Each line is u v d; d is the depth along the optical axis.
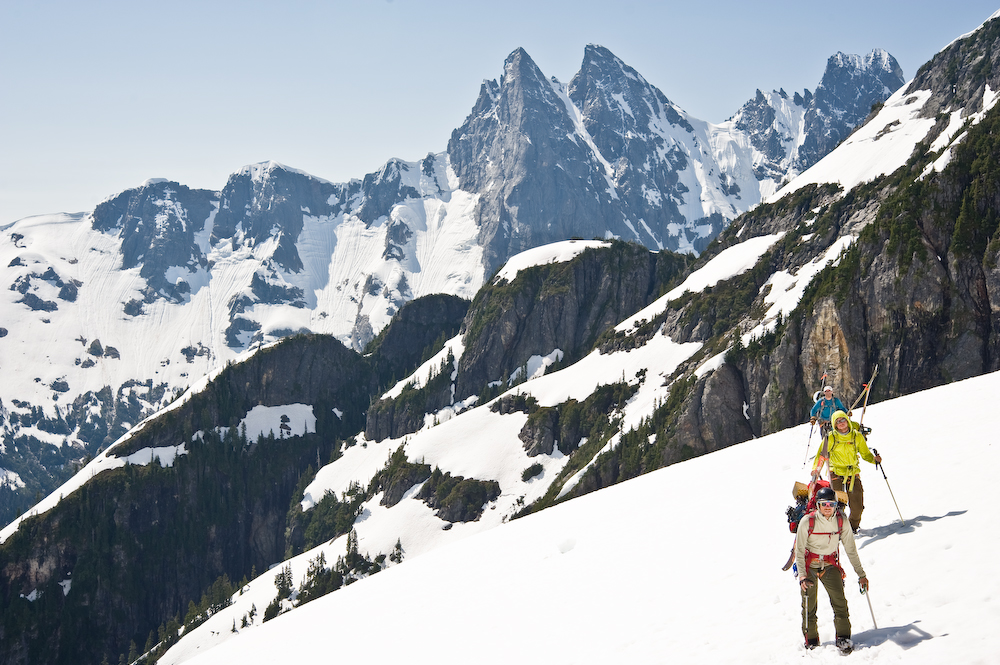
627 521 31.02
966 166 127.31
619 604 20.66
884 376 125.31
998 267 114.19
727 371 156.50
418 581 35.84
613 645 17.19
